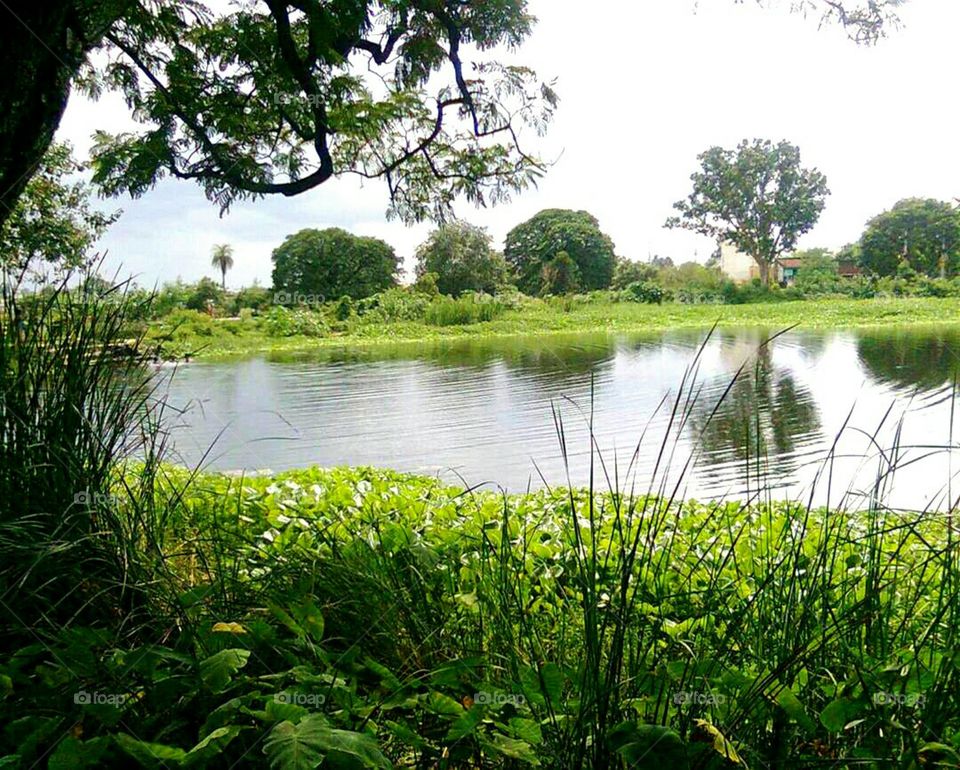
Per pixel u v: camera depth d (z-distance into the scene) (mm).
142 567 2053
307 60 4898
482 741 1411
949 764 1345
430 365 17359
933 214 39250
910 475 6000
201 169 5164
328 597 2029
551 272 37438
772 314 30844
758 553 2426
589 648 1495
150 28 5074
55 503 2115
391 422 10422
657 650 1673
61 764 1303
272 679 1628
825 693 1546
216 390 13414
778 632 1714
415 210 5977
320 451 8750
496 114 5633
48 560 1938
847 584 1841
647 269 41688
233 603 1996
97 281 2580
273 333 23672
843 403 10438
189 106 5062
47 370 2330
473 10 5430
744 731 1442
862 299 36938
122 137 5137
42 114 3516
